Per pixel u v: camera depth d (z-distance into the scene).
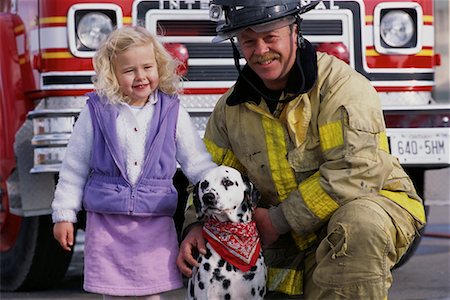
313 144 4.82
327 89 4.78
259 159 4.92
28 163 6.76
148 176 4.82
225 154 5.09
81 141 4.87
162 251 4.84
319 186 4.64
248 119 4.95
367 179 4.62
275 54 4.75
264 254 5.00
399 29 7.08
